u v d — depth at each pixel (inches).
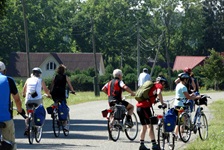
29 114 1419.8
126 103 1492.4
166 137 1282.0
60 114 1567.4
